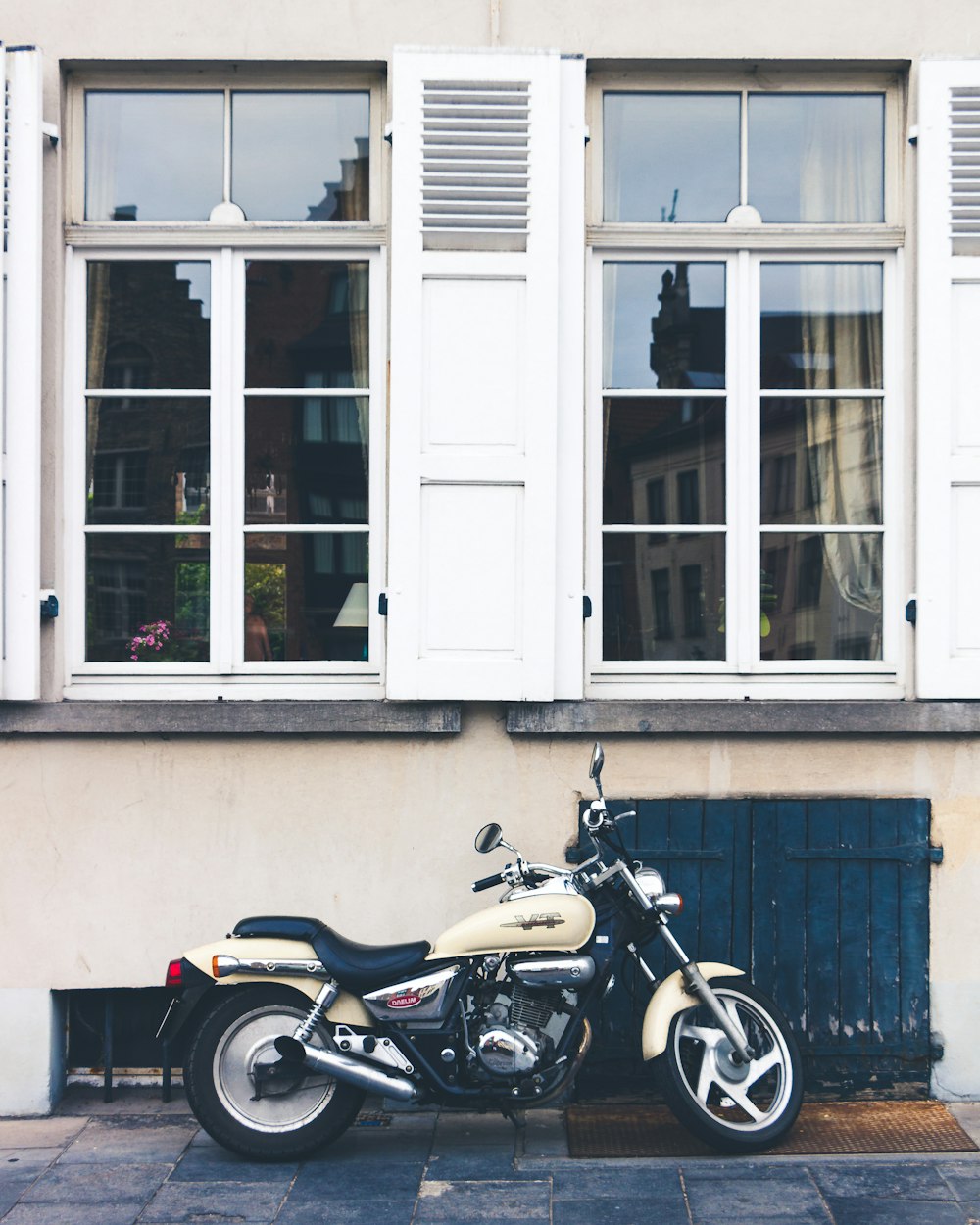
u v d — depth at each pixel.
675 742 4.66
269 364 4.85
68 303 4.79
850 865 4.67
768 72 4.83
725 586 4.86
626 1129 4.39
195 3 4.67
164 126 4.86
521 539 4.57
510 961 4.09
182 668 4.78
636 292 4.87
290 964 4.03
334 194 4.87
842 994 4.65
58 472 4.72
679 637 4.85
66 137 4.78
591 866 4.24
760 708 4.62
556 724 4.61
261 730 4.60
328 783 4.66
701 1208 3.76
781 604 4.86
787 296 4.88
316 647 4.82
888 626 4.83
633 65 4.76
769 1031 4.24
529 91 4.58
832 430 4.86
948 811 4.67
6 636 4.54
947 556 4.62
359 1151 4.21
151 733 4.64
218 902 4.66
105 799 4.66
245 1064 4.10
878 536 4.88
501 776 4.66
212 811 4.65
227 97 4.85
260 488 4.85
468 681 4.55
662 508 4.85
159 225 4.79
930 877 4.67
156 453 4.84
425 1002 4.02
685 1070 4.36
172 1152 4.23
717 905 4.65
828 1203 3.78
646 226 4.80
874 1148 4.21
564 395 4.65
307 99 4.86
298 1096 4.13
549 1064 4.03
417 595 4.55
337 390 4.84
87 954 4.65
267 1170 4.06
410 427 4.55
